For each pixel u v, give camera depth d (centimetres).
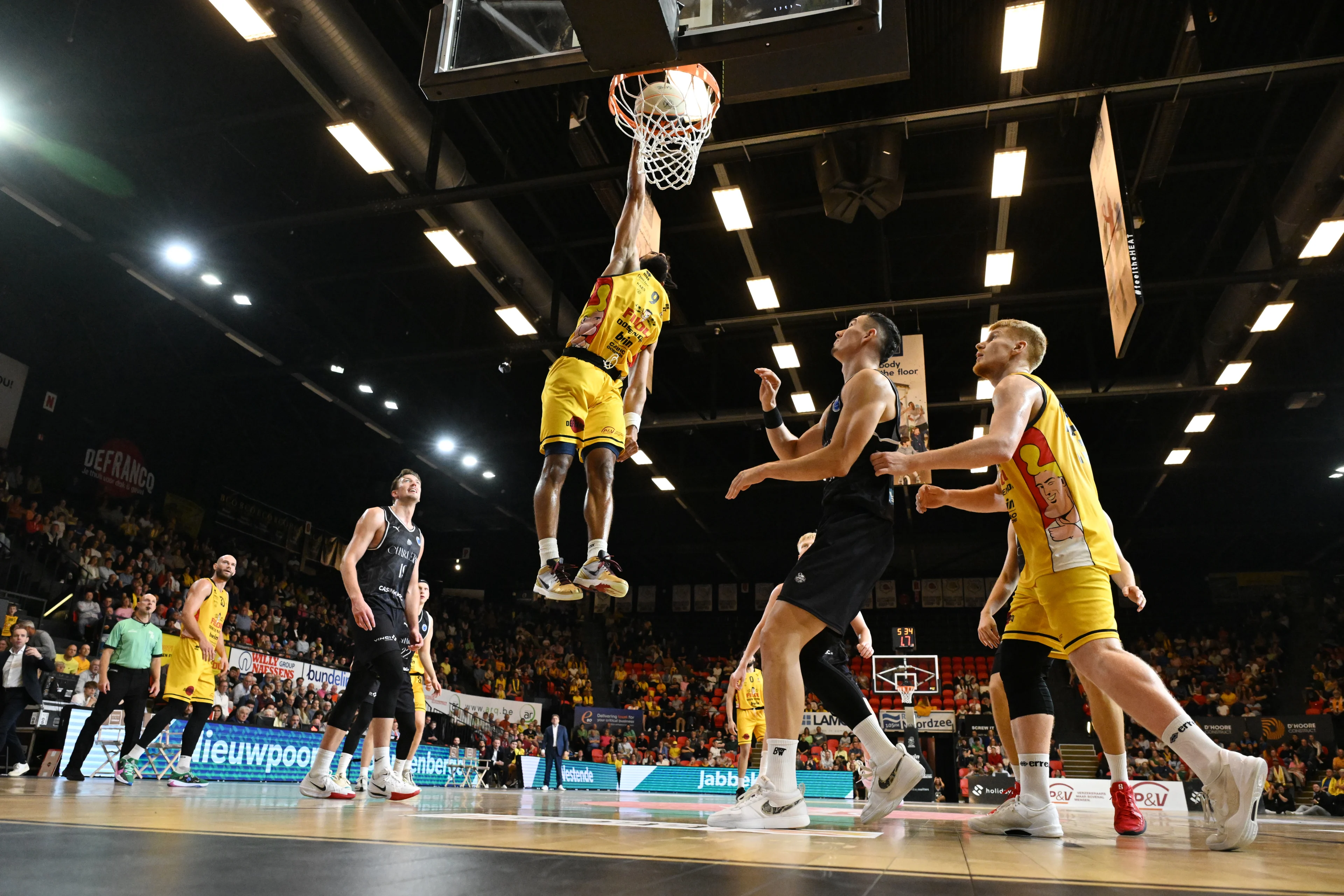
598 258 1445
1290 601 2534
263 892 94
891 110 1080
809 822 276
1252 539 2520
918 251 1418
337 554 2270
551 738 1562
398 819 250
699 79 470
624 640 2839
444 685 2012
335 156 1265
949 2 911
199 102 1192
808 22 280
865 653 550
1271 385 1382
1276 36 977
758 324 1323
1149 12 936
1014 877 134
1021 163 949
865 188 952
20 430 1434
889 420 293
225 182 1340
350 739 486
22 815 201
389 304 1653
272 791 536
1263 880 139
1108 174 882
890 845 205
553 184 1017
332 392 1709
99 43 1095
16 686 801
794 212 1270
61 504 1411
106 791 417
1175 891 118
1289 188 1048
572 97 1042
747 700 1058
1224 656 2380
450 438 1903
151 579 1470
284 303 1544
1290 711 2244
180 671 607
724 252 1420
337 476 2242
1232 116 1099
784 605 270
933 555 2709
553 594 337
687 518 2605
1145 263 1408
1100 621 255
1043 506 269
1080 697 2297
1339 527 2197
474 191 1028
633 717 2227
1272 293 1162
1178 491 2311
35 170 1211
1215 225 1307
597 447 358
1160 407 1900
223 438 1872
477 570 2828
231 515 1894
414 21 1016
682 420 1633
